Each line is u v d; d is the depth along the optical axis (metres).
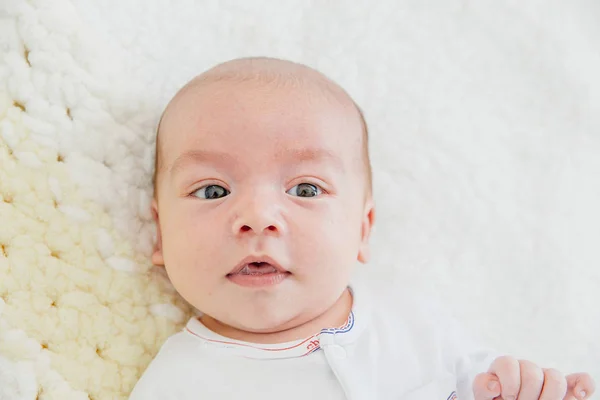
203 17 1.43
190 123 1.18
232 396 1.14
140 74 1.33
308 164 1.17
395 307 1.31
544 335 1.50
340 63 1.50
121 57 1.32
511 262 1.50
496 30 1.59
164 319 1.28
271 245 1.11
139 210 1.30
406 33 1.55
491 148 1.53
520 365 1.13
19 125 1.21
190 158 1.17
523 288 1.50
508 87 1.58
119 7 1.33
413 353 1.25
